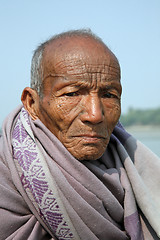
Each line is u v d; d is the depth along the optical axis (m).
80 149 1.62
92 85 1.61
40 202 1.56
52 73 1.66
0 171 1.66
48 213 1.55
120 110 1.77
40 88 1.73
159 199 1.88
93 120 1.57
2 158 1.71
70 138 1.64
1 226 1.58
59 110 1.63
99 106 1.61
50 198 1.55
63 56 1.64
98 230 1.61
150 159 2.02
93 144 1.61
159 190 1.92
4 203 1.59
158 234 1.69
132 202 1.77
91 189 1.64
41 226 1.63
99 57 1.65
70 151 1.65
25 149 1.66
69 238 1.56
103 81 1.64
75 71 1.61
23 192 1.61
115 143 1.99
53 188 1.56
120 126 2.19
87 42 1.68
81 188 1.61
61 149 1.63
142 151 2.04
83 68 1.61
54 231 1.57
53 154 1.62
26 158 1.63
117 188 1.75
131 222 1.72
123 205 1.80
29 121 1.76
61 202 1.55
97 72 1.63
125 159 1.90
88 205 1.58
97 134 1.61
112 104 1.71
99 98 1.66
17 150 1.67
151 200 1.80
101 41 1.74
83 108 1.61
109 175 1.75
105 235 1.63
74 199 1.56
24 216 1.63
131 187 1.83
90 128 1.60
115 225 1.72
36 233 1.59
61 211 1.54
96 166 1.77
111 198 1.68
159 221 1.72
